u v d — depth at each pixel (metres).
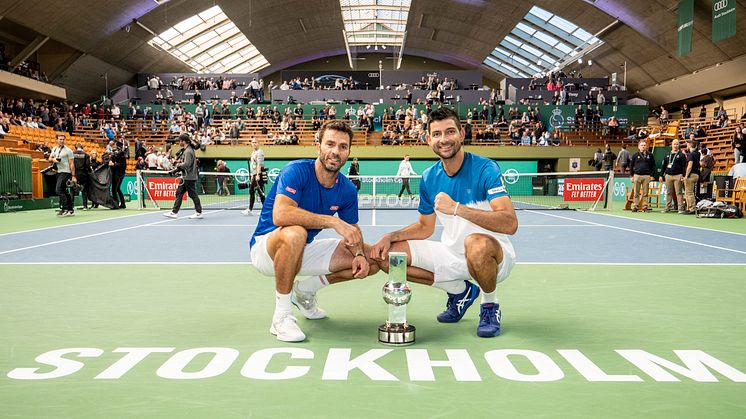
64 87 35.97
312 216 2.88
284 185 3.02
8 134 19.80
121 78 40.81
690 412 1.92
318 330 3.04
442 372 2.34
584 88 35.16
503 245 3.08
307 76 38.75
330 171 3.08
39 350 2.65
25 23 28.20
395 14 44.28
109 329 3.05
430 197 3.28
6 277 4.76
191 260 5.79
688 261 5.72
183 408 1.95
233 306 3.66
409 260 3.15
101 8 30.72
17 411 1.92
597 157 26.23
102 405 1.98
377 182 26.22
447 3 40.62
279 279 2.87
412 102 33.41
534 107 31.41
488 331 2.87
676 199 15.06
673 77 37.50
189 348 2.68
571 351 2.64
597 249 6.73
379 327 2.84
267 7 39.81
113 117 30.48
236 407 1.96
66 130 26.77
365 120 29.50
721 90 34.81
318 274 3.15
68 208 12.88
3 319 3.27
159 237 8.10
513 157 27.94
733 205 12.62
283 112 31.44
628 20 33.59
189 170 11.71
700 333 2.96
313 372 2.33
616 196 22.52
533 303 3.76
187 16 36.47
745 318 3.30
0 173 14.47
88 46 33.81
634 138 28.45
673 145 14.18
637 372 2.34
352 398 2.04
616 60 39.75
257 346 2.72
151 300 3.84
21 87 28.92
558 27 39.69
